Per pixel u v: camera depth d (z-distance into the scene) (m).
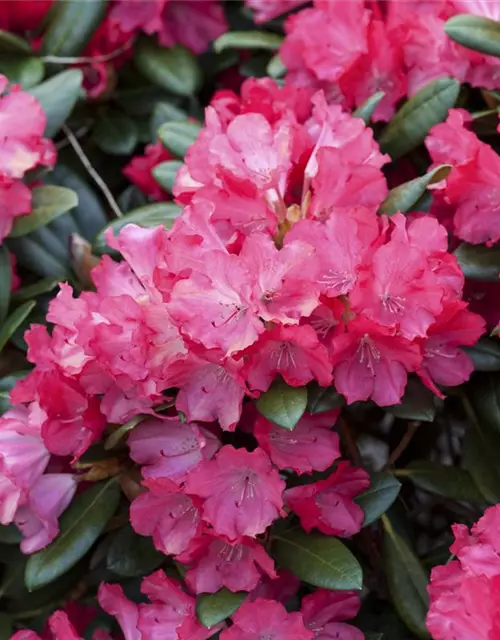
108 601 1.04
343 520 1.00
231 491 0.96
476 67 1.08
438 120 1.06
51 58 1.17
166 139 1.13
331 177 0.96
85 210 1.20
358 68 1.09
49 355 0.99
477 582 0.91
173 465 0.98
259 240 0.91
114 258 1.10
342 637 1.03
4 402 1.06
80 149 1.22
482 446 1.08
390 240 0.94
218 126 1.01
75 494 1.04
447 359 0.98
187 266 0.92
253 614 0.97
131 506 0.99
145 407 0.96
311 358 0.92
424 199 1.04
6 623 1.12
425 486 1.09
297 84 1.14
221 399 0.94
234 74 1.32
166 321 0.93
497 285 1.04
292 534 1.01
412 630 1.05
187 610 1.00
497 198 1.01
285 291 0.91
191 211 0.94
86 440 0.98
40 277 1.18
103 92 1.25
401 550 1.07
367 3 1.12
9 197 1.07
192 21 1.27
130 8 1.24
